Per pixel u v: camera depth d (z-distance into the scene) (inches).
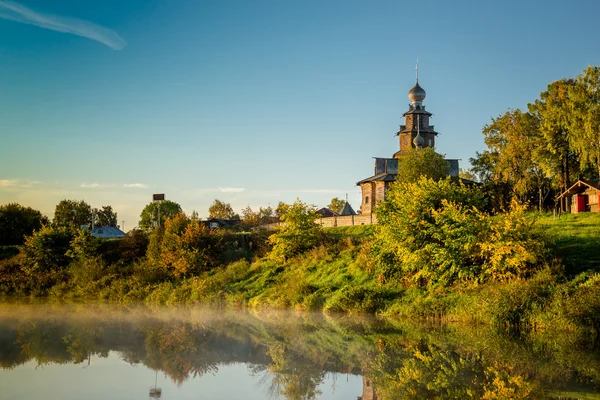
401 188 1717.5
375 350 991.6
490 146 3063.5
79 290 2289.6
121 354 1004.6
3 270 2758.4
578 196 2287.2
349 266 1770.4
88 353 1017.5
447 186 1557.6
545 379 753.0
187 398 713.0
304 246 2092.8
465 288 1350.9
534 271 1295.5
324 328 1264.8
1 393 730.8
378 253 1587.1
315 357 958.4
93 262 2470.5
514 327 1143.6
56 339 1175.6
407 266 1477.6
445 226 1396.4
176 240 2319.1
